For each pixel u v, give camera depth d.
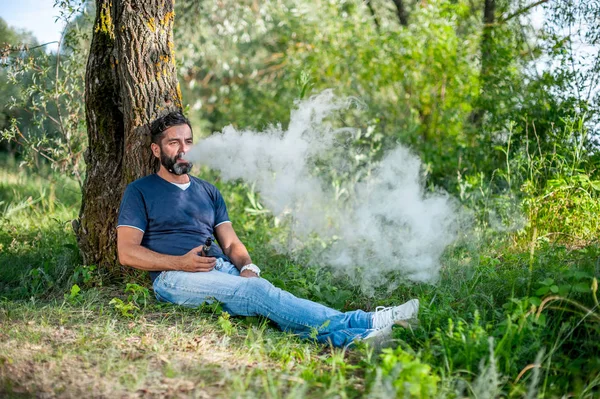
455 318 3.48
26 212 7.06
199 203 4.10
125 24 4.36
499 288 3.99
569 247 4.82
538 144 6.41
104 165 4.59
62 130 6.32
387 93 9.06
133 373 2.93
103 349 3.22
